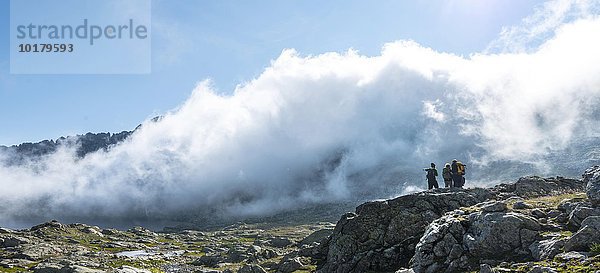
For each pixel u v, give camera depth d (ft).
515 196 129.90
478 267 85.66
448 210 127.03
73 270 270.46
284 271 160.97
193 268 321.73
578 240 75.10
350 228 135.44
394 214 130.93
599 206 85.20
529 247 83.76
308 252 182.09
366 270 123.34
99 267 299.58
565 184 139.74
